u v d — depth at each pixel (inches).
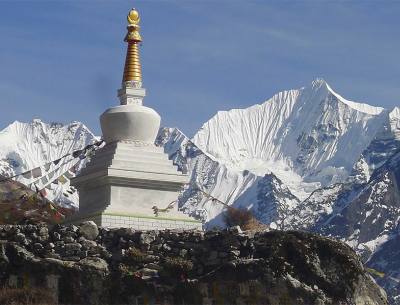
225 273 3196.4
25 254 3230.8
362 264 3267.7
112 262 3255.4
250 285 3164.4
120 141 3713.1
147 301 3196.4
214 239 3277.6
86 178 3695.9
